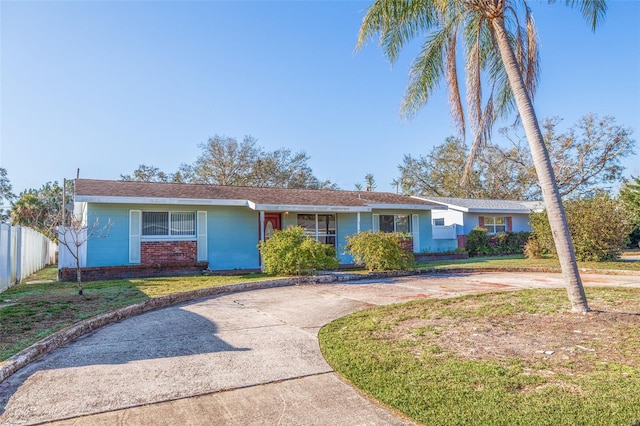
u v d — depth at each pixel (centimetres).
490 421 298
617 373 386
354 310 749
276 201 1516
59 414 323
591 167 3138
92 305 748
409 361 438
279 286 1093
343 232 1750
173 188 1498
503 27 724
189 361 456
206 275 1327
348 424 307
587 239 1562
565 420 295
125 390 372
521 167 3616
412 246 1953
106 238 1297
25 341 505
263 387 380
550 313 644
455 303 766
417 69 913
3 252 1023
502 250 2284
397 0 776
